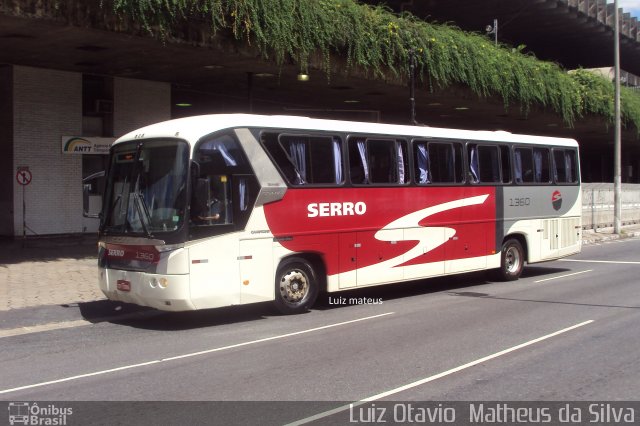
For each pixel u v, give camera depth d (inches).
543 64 1114.1
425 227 506.6
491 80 965.2
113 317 427.2
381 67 800.9
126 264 392.5
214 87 892.6
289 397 247.0
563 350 317.1
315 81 825.5
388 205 480.1
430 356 307.4
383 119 1246.9
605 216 1182.3
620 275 617.9
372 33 764.0
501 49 1027.3
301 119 435.8
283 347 332.2
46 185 777.6
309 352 319.6
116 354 326.0
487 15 1284.4
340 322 400.2
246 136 402.9
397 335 356.8
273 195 410.6
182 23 607.8
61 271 586.2
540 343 332.8
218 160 387.9
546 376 272.5
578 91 1203.2
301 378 273.0
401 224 488.4
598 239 1023.6
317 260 444.5
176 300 366.3
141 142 399.2
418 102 1014.4
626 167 2258.9
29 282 530.9
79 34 581.3
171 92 895.7
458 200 534.9
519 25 1365.7
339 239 447.8
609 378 269.3
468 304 463.2
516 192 591.8
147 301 379.2
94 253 703.7
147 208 384.5
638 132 1478.8
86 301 469.7
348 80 810.8
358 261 458.9
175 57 681.0
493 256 567.8
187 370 290.0
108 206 413.4
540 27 1381.6
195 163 374.0
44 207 776.9
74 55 679.1
